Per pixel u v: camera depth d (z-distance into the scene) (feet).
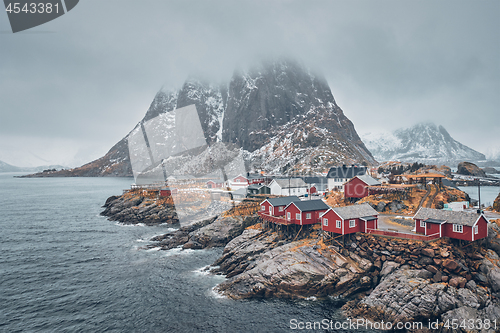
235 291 148.36
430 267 130.21
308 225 186.60
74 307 136.15
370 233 155.12
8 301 141.38
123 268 182.19
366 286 141.28
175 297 145.38
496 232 145.48
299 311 131.13
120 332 117.50
